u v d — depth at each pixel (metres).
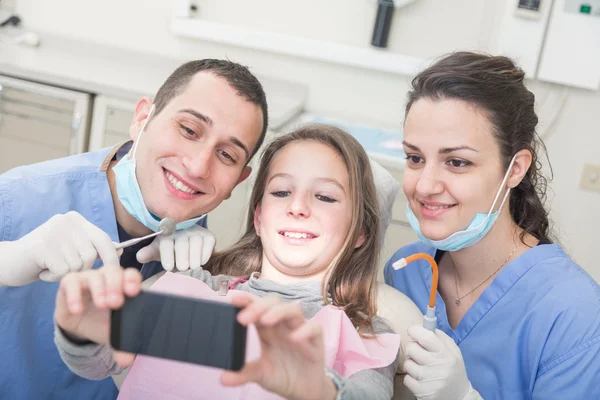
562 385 1.38
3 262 1.22
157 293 0.86
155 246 1.52
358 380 1.18
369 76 3.33
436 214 1.43
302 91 3.37
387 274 1.76
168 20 3.45
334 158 1.48
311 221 1.44
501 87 1.39
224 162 1.46
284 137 1.57
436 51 3.24
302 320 0.88
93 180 1.56
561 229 3.27
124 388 1.28
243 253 1.60
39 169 1.54
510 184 1.46
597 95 3.16
